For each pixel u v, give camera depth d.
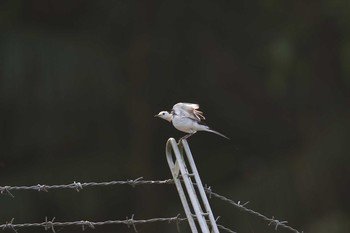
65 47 17.08
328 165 16.97
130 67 18.20
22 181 17.17
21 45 16.81
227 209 16.97
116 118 18.09
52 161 17.73
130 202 17.97
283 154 18.20
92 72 17.22
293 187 16.80
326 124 17.89
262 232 16.64
